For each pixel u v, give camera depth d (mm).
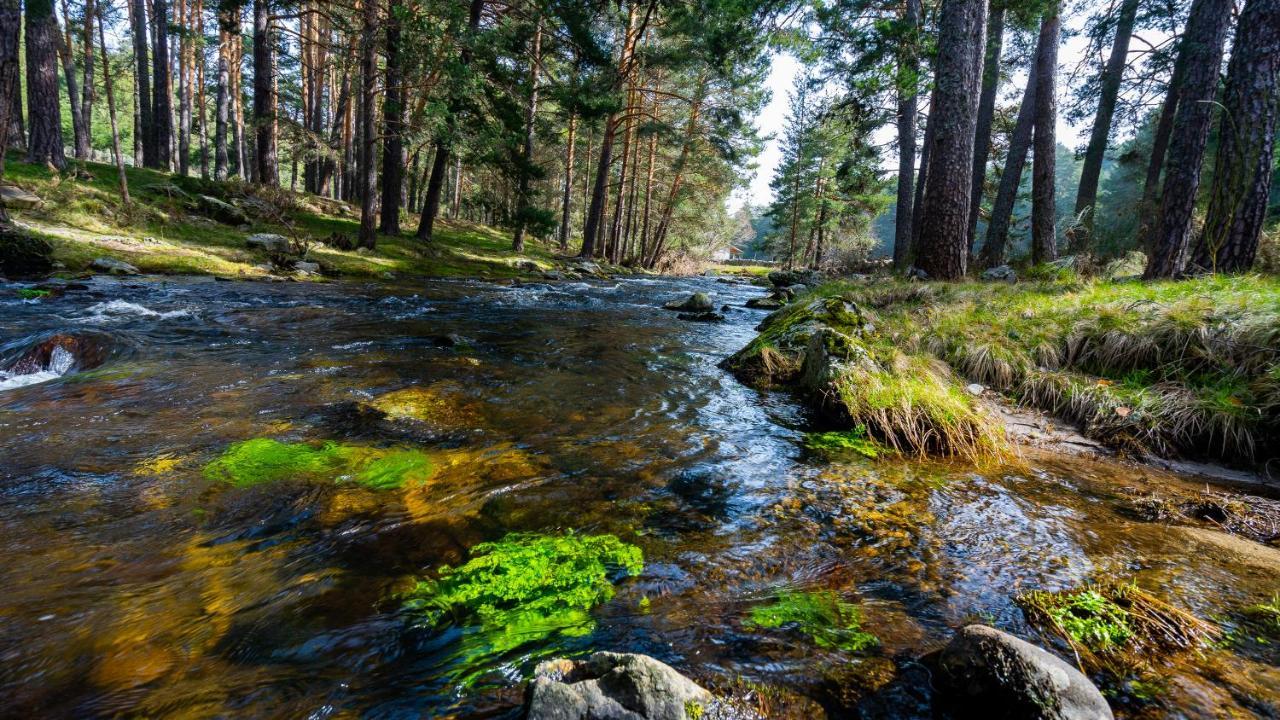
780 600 2127
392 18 14961
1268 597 2158
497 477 3160
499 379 5328
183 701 1559
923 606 2102
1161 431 4148
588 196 44688
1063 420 4734
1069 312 6133
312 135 19266
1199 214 13461
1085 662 1793
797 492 3172
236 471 2971
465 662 1763
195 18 25625
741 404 5008
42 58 15586
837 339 5242
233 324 6980
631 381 5613
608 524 2703
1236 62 6859
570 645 1851
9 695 1541
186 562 2195
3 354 4574
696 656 1802
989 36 17516
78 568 2109
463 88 15055
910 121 17953
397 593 2084
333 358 5664
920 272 10273
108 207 12672
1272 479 3598
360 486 2916
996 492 3262
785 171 43812
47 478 2799
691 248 46188
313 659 1741
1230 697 1640
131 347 5273
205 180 17734
